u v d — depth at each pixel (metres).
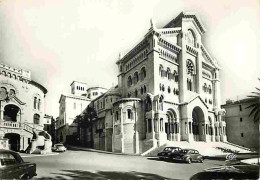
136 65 51.34
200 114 52.22
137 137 43.59
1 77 40.22
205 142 48.69
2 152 13.93
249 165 14.84
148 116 43.12
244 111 58.16
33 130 40.09
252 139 55.97
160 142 40.59
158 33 45.97
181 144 42.19
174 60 50.66
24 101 43.69
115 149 45.50
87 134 62.16
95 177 20.75
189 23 54.12
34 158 31.38
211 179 14.18
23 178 14.44
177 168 25.45
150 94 43.16
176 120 47.19
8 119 42.12
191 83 53.38
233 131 59.62
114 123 47.03
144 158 33.84
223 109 58.00
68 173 21.95
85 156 35.25
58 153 39.56
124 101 45.66
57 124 64.25
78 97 64.31
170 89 48.16
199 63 54.75
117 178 20.69
